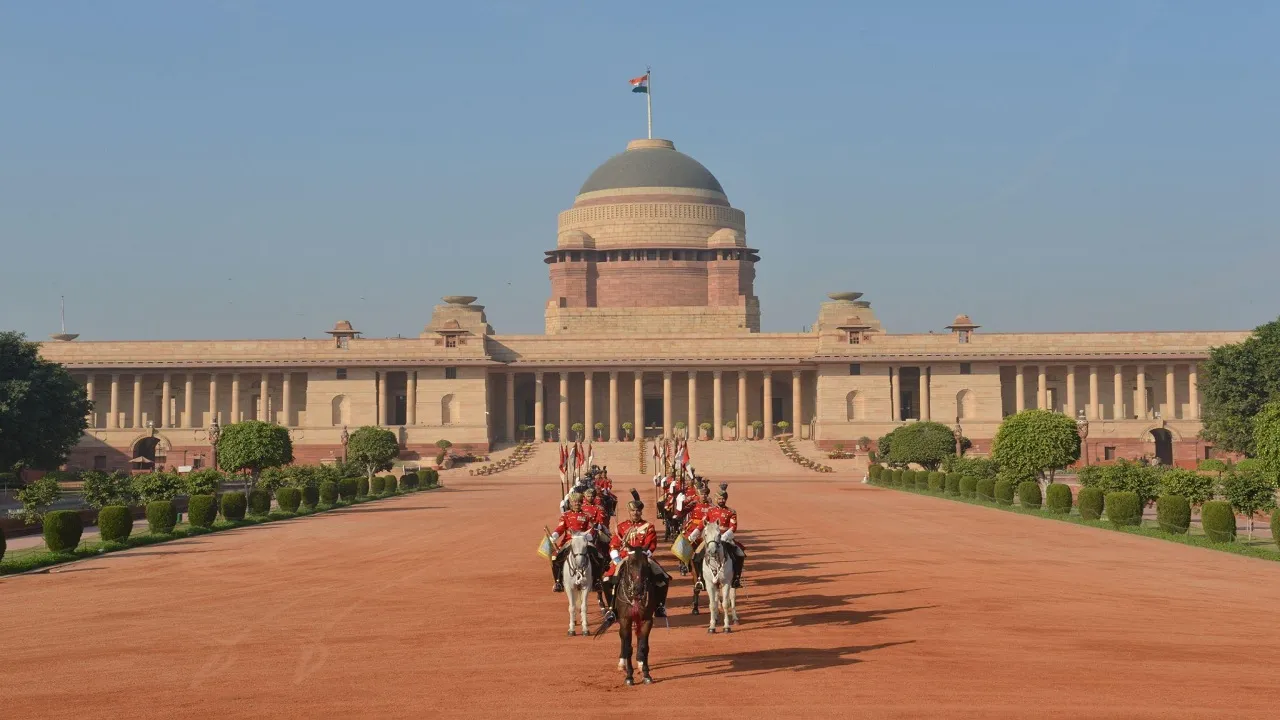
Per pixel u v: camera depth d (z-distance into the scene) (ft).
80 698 73.20
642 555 76.13
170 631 96.48
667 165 594.65
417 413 489.67
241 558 154.10
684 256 581.94
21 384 344.28
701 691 72.33
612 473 439.22
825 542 167.63
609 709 68.23
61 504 269.44
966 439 371.56
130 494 219.00
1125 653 83.56
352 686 75.25
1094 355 485.97
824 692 71.67
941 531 186.39
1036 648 85.46
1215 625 95.40
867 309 550.36
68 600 115.55
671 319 559.38
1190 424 476.54
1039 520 209.97
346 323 496.23
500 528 198.70
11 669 82.12
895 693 71.31
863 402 488.02
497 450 488.85
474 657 84.12
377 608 107.65
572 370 501.56
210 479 215.31
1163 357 486.38
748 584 121.29
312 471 287.69
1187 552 153.79
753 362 499.10
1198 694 71.00
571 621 92.43
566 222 600.39
